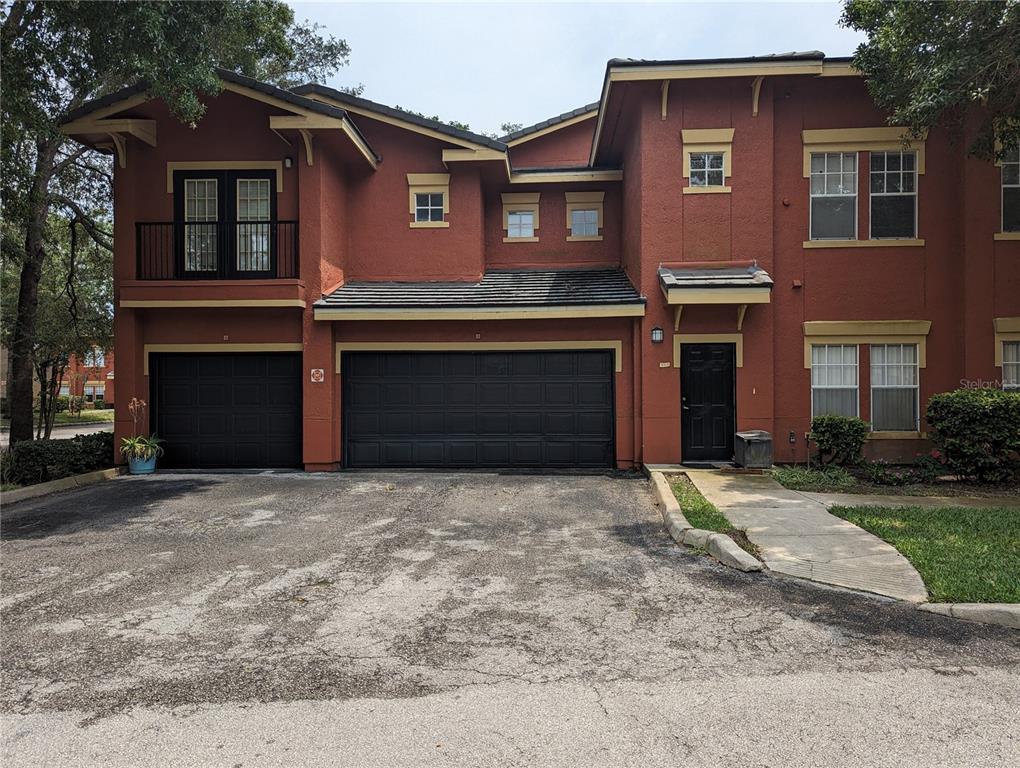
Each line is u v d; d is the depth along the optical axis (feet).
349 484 34.32
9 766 10.07
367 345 39.99
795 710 11.49
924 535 21.52
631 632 15.07
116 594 17.98
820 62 35.70
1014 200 37.42
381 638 14.88
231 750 10.46
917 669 13.07
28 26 30.30
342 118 37.55
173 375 40.60
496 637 14.87
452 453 40.27
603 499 30.30
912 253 37.91
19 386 46.47
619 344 39.37
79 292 60.29
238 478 36.45
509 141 55.21
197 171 40.40
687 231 37.91
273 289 38.19
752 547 20.85
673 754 10.18
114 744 10.66
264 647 14.44
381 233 44.21
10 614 16.55
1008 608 15.38
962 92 27.55
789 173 38.32
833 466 34.58
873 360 38.24
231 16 37.60
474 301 38.75
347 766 9.99
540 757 10.14
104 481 35.94
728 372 38.04
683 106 37.96
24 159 38.86
